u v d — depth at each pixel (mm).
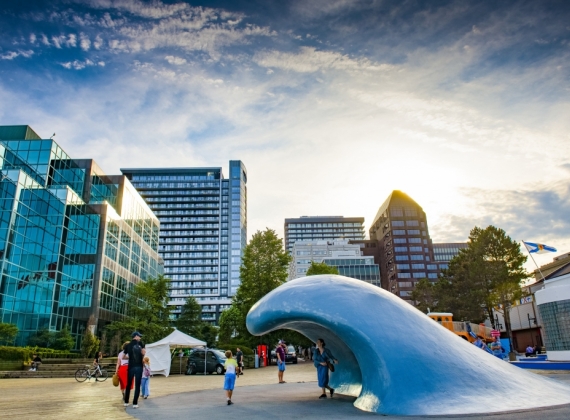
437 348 7941
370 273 113562
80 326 47844
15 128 52344
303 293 8688
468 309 45375
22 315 39281
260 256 39000
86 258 48812
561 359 16875
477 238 45500
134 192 64562
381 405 7270
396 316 8336
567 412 6461
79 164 54156
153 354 23578
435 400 7031
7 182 40312
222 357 26250
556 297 17266
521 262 42656
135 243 63906
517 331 50438
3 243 38094
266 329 9109
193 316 65188
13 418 8039
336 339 10062
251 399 10406
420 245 124500
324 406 8438
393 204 128750
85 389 15586
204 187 165875
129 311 49281
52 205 44969
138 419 7539
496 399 7062
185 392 13133
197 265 154125
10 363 28156
